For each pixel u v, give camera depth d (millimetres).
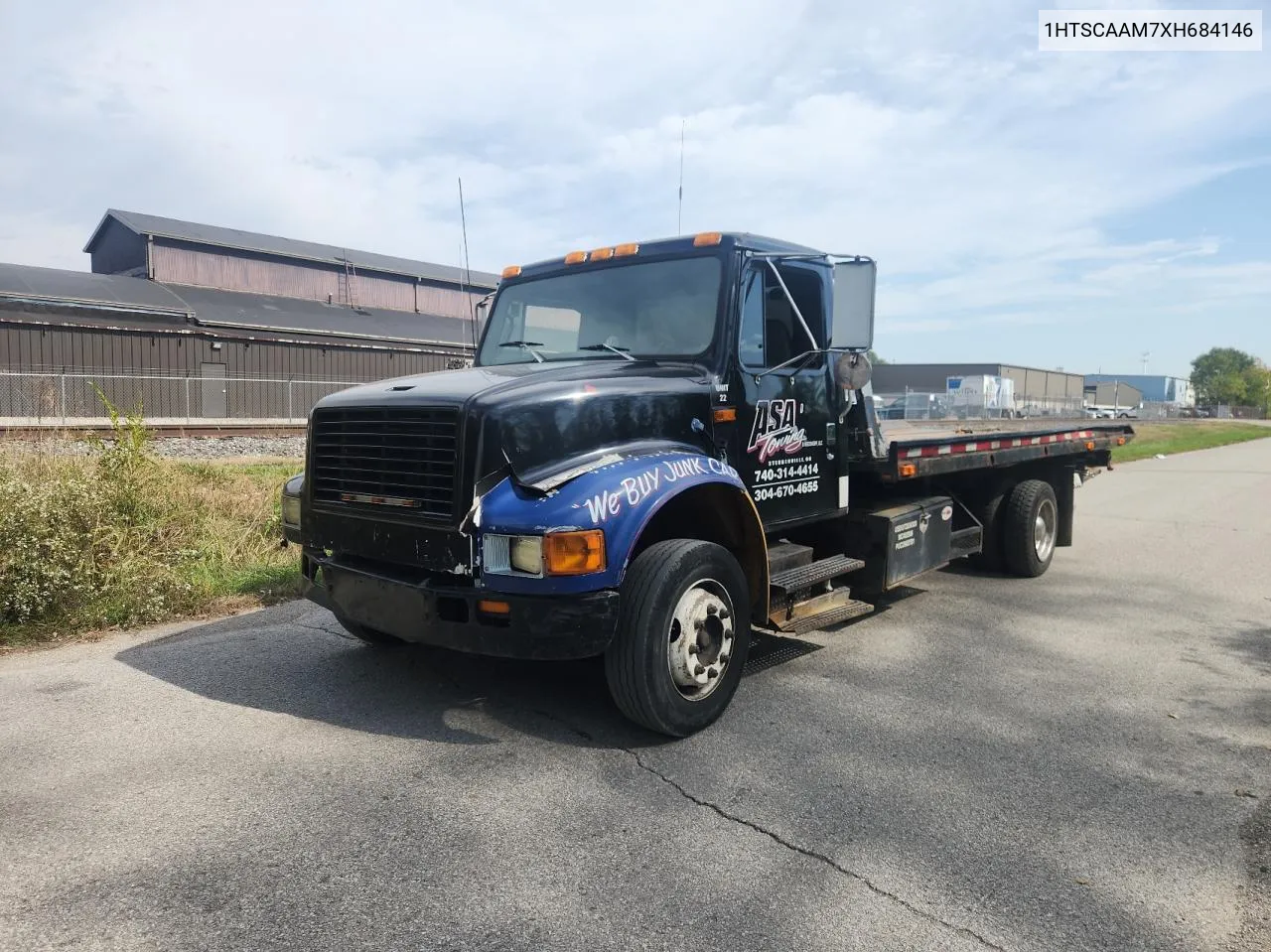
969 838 3203
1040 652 5598
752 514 4516
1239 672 5203
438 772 3701
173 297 32906
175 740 4004
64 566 5914
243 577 7055
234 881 2854
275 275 41031
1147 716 4465
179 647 5449
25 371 26734
